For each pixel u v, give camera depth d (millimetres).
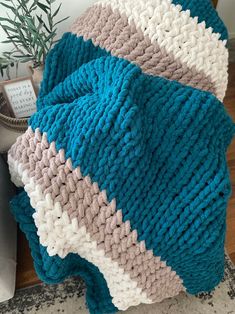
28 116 916
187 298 817
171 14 681
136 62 676
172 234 611
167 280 698
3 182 843
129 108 554
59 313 807
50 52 752
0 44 930
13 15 888
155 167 604
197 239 611
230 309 800
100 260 660
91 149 562
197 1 724
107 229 606
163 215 607
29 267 878
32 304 823
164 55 677
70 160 566
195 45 683
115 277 680
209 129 602
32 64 862
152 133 591
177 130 590
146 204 605
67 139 573
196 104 592
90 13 741
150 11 680
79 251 660
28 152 595
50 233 584
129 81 573
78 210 582
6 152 913
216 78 706
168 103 596
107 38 698
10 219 859
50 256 611
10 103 880
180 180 601
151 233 618
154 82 614
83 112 579
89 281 776
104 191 580
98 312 774
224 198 589
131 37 682
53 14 849
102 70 621
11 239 842
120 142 562
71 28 769
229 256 892
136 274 663
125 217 599
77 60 729
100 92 615
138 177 587
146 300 722
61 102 693
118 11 697
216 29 734
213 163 591
